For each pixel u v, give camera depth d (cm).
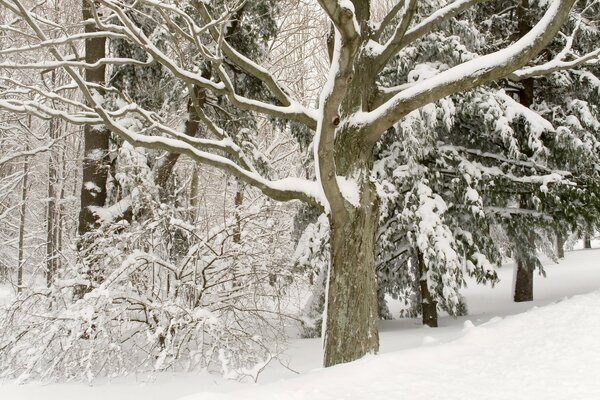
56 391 579
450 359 516
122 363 652
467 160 1076
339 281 594
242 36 1041
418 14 989
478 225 1059
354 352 575
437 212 964
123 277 716
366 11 668
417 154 973
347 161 612
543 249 1645
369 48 652
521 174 1115
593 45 1137
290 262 913
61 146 1864
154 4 559
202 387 584
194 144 620
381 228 1105
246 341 718
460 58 963
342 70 435
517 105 1014
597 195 1030
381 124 595
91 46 1075
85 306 662
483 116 1026
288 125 1191
